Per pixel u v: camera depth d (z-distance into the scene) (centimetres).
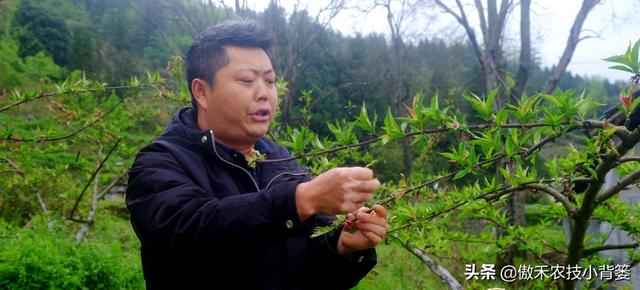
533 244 288
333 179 108
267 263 149
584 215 193
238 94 146
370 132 158
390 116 152
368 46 1275
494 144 155
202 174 143
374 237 142
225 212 113
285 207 111
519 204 671
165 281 139
